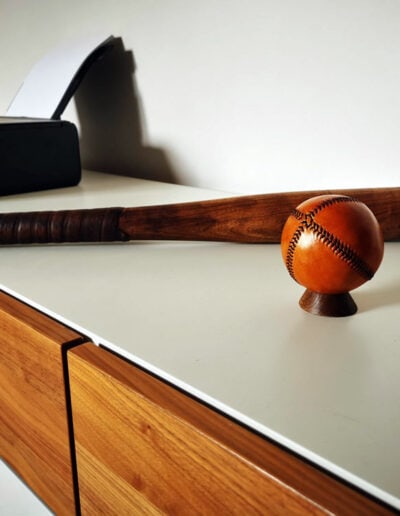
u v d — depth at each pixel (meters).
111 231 0.62
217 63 0.88
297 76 0.77
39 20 1.32
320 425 0.28
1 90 1.63
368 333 0.39
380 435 0.27
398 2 0.63
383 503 0.23
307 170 0.80
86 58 1.03
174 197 0.85
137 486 0.35
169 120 1.01
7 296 0.50
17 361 0.46
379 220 0.58
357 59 0.69
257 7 0.79
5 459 0.54
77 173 0.98
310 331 0.39
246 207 0.60
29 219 0.62
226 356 0.35
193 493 0.30
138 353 0.36
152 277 0.52
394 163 0.69
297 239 0.39
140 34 1.01
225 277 0.51
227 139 0.91
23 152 0.91
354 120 0.72
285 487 0.25
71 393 0.39
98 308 0.44
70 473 0.42
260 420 0.28
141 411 0.32
